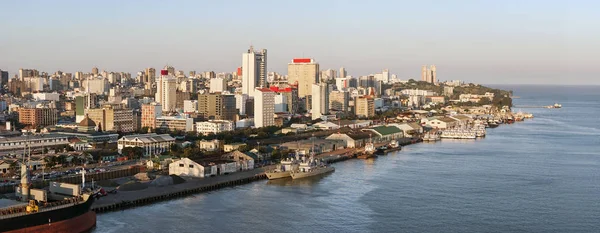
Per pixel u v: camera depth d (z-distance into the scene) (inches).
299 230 7662.4
